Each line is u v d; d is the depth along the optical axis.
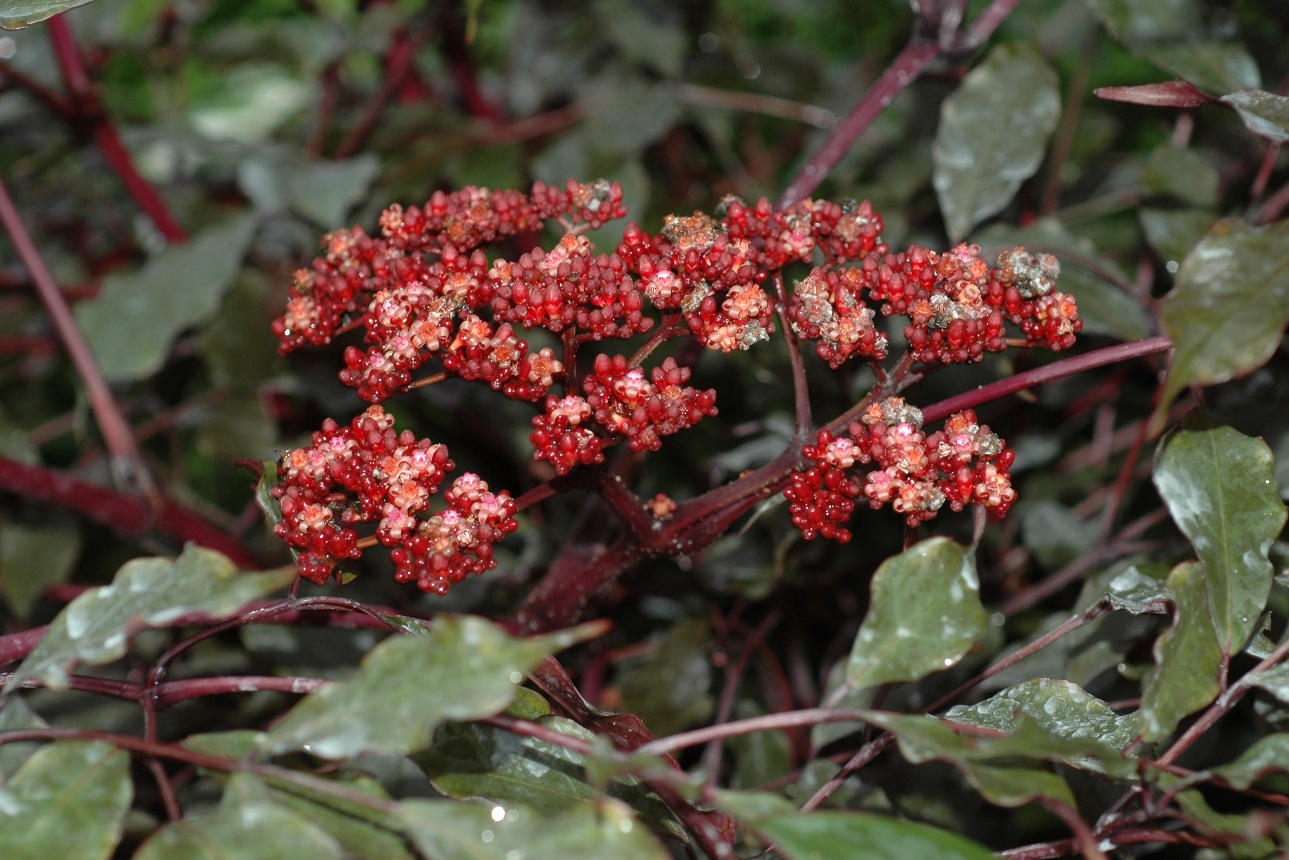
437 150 0.74
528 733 0.46
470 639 0.45
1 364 0.87
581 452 0.49
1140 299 0.58
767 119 0.90
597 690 0.62
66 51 0.71
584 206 0.52
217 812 0.45
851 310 0.49
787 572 0.62
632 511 0.52
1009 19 0.91
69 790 0.46
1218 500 0.50
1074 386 0.67
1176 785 0.46
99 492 0.63
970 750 0.46
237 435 0.69
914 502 0.48
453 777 0.48
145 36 0.86
